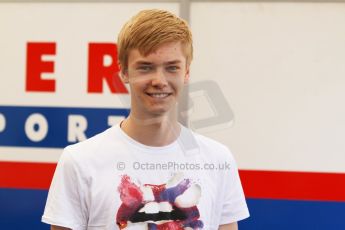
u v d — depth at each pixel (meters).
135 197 2.22
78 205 2.28
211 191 2.33
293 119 3.52
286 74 3.51
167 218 2.22
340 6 3.46
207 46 3.54
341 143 3.50
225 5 3.52
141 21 2.15
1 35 3.68
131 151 2.30
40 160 3.71
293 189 3.55
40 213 3.73
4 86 3.70
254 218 3.59
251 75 3.52
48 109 3.68
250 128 3.54
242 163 3.56
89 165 2.26
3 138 3.72
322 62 3.49
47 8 3.64
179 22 2.20
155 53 2.11
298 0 3.47
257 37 3.51
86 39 3.63
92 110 3.65
